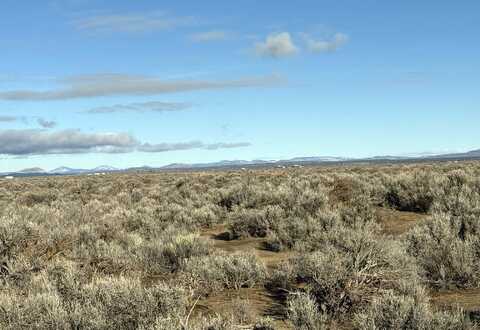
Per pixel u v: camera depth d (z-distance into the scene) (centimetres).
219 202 2112
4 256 941
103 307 612
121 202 2430
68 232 1139
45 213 1540
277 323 656
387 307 595
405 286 719
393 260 784
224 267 905
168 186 3447
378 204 1877
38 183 4809
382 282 741
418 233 1001
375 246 793
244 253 1004
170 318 558
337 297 698
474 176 2009
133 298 618
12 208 1703
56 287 751
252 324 630
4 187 4309
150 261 1044
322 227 1316
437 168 4353
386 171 4553
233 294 828
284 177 3681
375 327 567
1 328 579
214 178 3897
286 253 1194
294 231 1284
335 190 1900
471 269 807
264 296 811
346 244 814
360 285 716
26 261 906
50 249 1043
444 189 1773
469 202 1355
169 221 1642
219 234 1560
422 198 1742
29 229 1056
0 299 630
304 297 671
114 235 1291
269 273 949
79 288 748
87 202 2459
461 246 877
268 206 1549
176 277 918
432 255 870
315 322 626
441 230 1004
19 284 822
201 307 748
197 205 2125
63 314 589
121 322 591
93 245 1100
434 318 575
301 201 1619
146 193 2886
